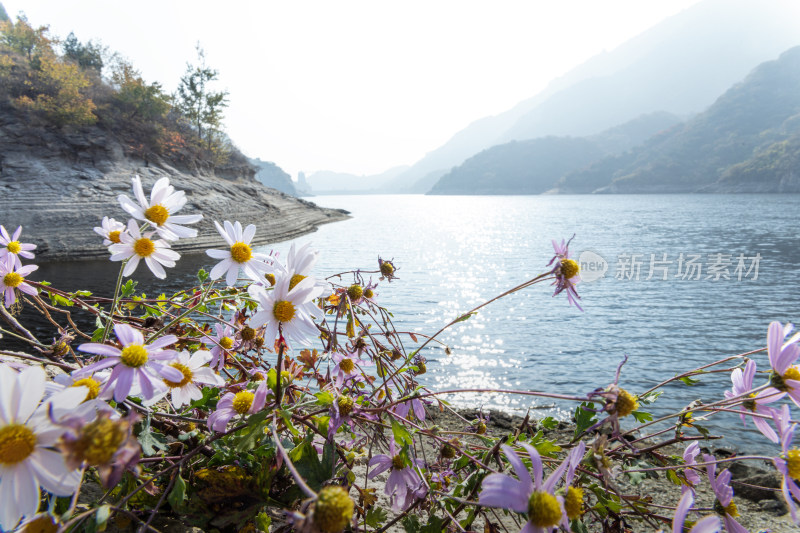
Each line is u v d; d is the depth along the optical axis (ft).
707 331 43.96
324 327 4.87
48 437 2.34
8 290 4.89
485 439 4.15
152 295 44.83
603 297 62.03
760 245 124.47
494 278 75.66
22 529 2.38
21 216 98.68
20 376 2.35
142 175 126.41
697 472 4.17
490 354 34.76
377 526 4.55
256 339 5.06
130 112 159.12
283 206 188.44
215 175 194.59
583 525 3.20
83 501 3.72
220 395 4.21
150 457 3.69
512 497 2.74
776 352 3.74
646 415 4.35
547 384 28.14
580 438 3.97
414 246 125.39
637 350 37.01
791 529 9.11
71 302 5.27
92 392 2.99
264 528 3.62
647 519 4.26
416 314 48.96
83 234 99.14
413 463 4.09
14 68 141.18
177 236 4.46
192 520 3.60
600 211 329.31
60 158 117.19
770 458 3.59
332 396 3.81
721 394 25.41
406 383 5.08
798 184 610.65
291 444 3.81
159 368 2.99
